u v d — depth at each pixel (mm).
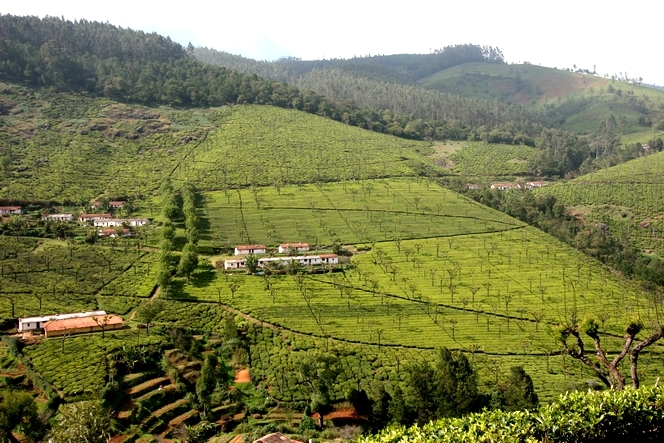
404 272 162250
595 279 164500
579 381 100438
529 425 34406
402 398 86125
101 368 93312
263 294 139750
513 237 199000
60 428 73938
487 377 99688
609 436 36000
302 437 82312
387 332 122375
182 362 103250
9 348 100125
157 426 85500
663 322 111938
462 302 141875
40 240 162875
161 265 142375
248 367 104812
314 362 95375
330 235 191875
